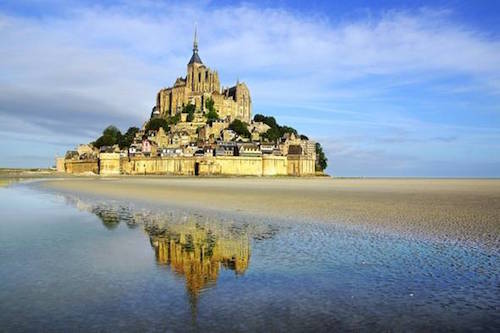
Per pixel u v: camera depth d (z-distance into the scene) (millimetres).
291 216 37688
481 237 26953
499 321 13961
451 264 20703
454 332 13148
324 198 57781
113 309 14992
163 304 15492
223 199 56000
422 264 20781
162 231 30406
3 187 91562
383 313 14664
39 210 44000
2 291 16984
